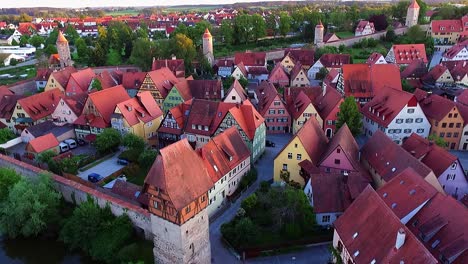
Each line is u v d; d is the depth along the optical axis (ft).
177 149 154.30
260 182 240.53
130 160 266.36
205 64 525.75
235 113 256.52
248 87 454.81
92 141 297.94
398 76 339.77
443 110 278.05
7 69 604.90
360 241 147.23
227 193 221.87
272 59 600.80
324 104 313.12
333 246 170.09
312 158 225.15
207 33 545.85
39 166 262.47
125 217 195.72
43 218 207.10
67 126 315.58
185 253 159.74
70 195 224.53
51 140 284.61
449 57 504.02
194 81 365.40
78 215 197.98
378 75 340.18
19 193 203.41
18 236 213.87
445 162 203.31
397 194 172.45
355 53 610.24
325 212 188.96
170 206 151.12
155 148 298.76
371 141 235.81
